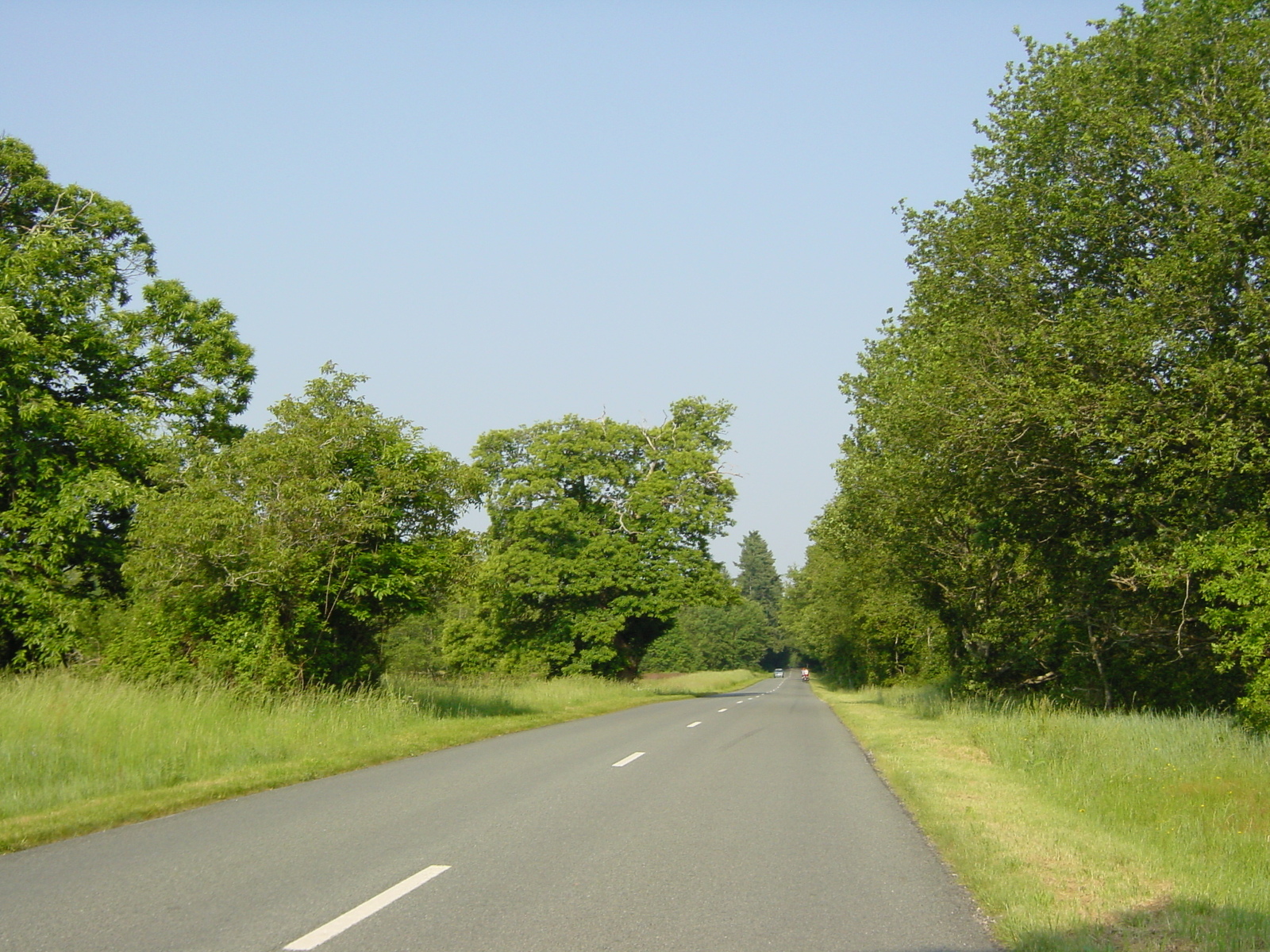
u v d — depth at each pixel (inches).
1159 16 815.1
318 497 753.0
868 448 1162.0
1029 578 1127.0
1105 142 825.5
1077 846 323.0
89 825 339.6
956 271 923.4
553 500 1902.1
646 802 412.5
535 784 462.6
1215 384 676.7
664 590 1834.4
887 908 251.0
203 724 561.6
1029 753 554.9
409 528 856.3
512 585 1835.6
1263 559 642.8
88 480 910.4
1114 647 1024.9
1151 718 709.9
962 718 853.2
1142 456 752.3
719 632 5354.3
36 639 887.1
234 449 785.6
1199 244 705.6
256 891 255.8
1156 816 379.2
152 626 772.0
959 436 800.9
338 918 231.0
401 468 827.4
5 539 917.2
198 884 263.0
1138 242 842.8
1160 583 746.2
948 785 465.4
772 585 6692.9
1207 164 713.6
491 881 270.5
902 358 1079.0
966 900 259.4
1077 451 784.3
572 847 316.8
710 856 308.7
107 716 518.9
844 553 1412.4
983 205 883.4
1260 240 695.7
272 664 738.2
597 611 1846.7
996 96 908.0
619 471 1936.5
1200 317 727.7
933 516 1030.4
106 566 1025.5
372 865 287.7
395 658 2276.1
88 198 1138.7
